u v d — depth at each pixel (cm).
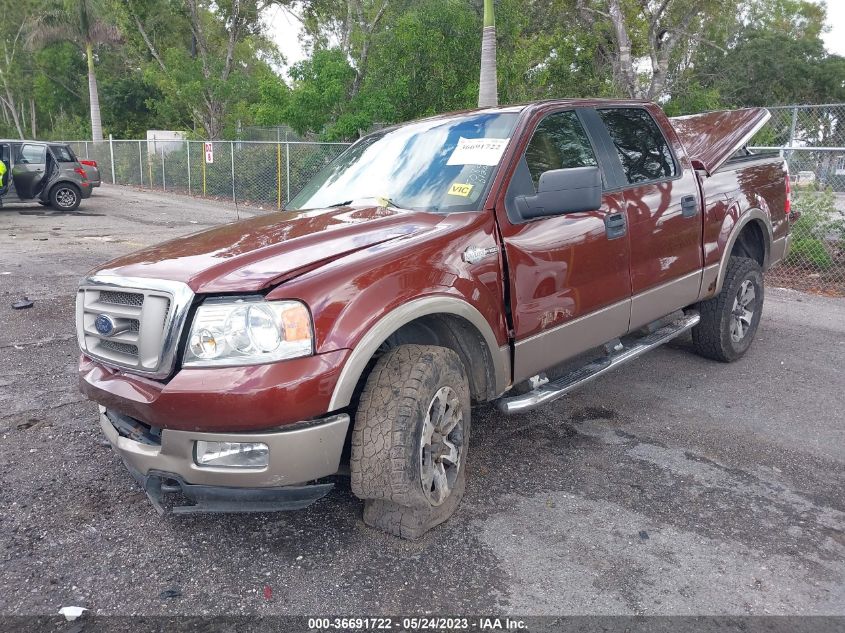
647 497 340
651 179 432
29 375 516
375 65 1759
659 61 1961
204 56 2691
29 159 1708
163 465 270
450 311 298
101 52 3853
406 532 297
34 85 4325
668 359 557
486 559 288
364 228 317
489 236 325
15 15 4194
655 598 262
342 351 261
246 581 275
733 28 3456
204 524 318
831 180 1035
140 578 278
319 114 1809
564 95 1858
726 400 469
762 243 554
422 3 1697
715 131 517
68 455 388
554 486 352
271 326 254
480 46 1625
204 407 251
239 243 307
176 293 260
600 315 386
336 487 350
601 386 498
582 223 371
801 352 575
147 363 267
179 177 2458
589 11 1831
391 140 427
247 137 2698
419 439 283
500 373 331
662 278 432
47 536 308
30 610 258
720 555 290
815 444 399
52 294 778
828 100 3559
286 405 251
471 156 364
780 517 321
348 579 276
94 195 2308
